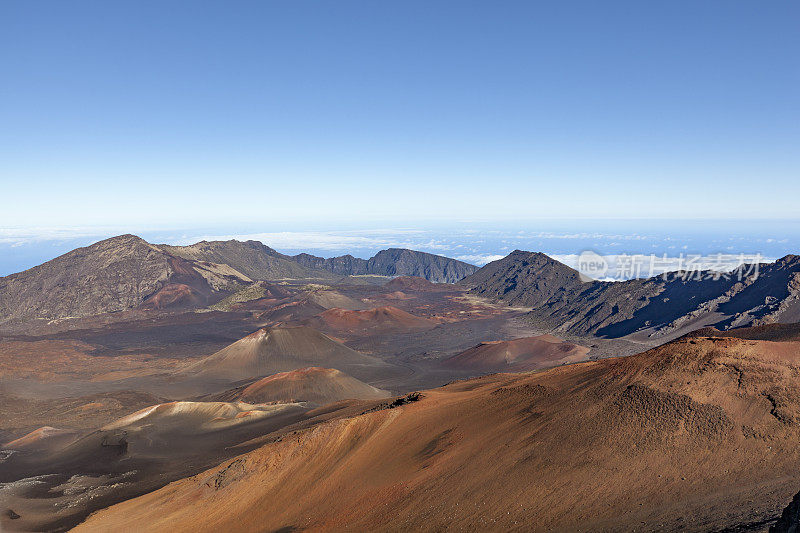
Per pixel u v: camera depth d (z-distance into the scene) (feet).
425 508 92.32
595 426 96.17
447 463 106.52
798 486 65.16
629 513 71.10
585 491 80.59
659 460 82.43
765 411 85.25
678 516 65.87
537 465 91.97
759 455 77.10
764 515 57.57
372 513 99.45
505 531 77.25
